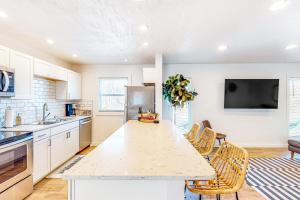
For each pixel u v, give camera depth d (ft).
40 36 10.16
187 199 8.39
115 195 3.91
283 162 13.50
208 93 18.04
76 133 14.47
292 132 17.89
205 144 8.43
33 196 8.62
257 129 17.92
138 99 14.69
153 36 10.21
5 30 9.27
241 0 6.63
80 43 11.41
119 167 3.92
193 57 15.38
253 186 9.70
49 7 7.04
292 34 10.01
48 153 10.48
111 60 16.38
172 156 4.74
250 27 9.02
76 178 3.49
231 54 14.38
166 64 18.13
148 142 6.30
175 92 15.57
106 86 18.54
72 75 16.12
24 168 8.25
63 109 16.70
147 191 3.90
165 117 18.13
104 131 18.10
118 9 7.22
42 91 13.43
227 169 5.56
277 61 17.07
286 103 17.79
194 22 8.41
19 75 9.57
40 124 11.02
